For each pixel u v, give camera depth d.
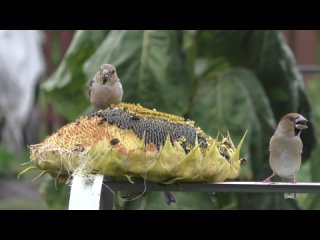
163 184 5.88
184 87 11.28
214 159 5.89
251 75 11.84
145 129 6.02
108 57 11.23
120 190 5.87
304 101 12.45
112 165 5.72
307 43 26.14
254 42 12.09
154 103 11.06
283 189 5.87
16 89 23.81
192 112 11.55
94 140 5.91
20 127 24.67
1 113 24.02
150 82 11.09
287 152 6.93
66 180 6.00
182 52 11.52
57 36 27.44
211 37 12.11
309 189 5.88
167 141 5.79
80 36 11.80
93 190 5.53
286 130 6.93
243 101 11.56
